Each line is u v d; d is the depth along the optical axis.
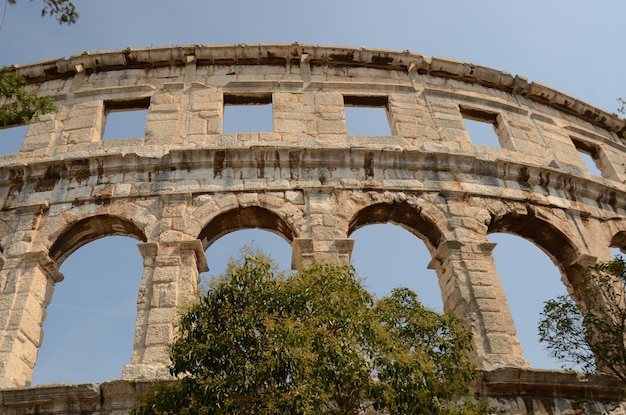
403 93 26.75
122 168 22.02
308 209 20.92
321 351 11.14
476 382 16.23
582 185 24.62
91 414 15.25
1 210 21.20
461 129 25.69
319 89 26.11
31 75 26.78
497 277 19.80
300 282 12.29
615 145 30.16
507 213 22.27
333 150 22.48
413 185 22.23
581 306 21.20
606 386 17.00
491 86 29.12
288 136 23.78
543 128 28.17
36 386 15.43
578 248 22.16
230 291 12.27
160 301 17.91
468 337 13.30
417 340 12.71
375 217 22.00
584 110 30.38
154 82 26.25
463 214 21.62
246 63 27.14
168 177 21.73
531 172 23.92
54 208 21.02
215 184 21.52
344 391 11.49
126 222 20.70
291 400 10.55
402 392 11.27
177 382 12.62
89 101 25.56
